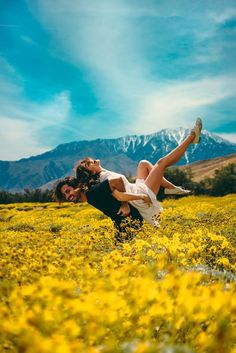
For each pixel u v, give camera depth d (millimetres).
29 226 18109
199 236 8234
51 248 5965
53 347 2041
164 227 10398
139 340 2688
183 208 19766
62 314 2656
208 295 2869
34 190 69062
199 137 8422
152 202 8406
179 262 5578
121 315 2736
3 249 6273
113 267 4410
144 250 6922
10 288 3490
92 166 8523
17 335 2539
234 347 2816
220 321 2693
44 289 2885
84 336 2582
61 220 20453
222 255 7137
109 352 2369
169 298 2848
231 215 15594
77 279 4082
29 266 4707
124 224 8531
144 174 8898
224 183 61250
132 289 2975
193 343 2678
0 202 69000
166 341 2670
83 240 8344
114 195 8188
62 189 8508
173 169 63219
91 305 2648
